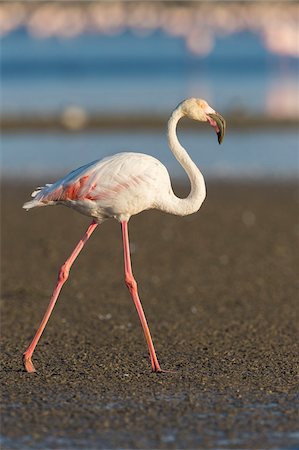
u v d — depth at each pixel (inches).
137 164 362.3
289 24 4483.3
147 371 365.7
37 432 293.1
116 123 1337.4
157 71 2773.1
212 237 695.7
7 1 6589.6
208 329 453.1
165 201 367.6
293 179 919.7
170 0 6387.8
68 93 1888.5
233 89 1911.9
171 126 372.2
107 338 433.4
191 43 3521.2
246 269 598.9
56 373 363.3
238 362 383.2
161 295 534.0
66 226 738.2
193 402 321.7
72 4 6569.9
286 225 731.4
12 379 353.7
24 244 674.2
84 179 360.5
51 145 1166.3
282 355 396.2
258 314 486.6
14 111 1489.9
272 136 1205.7
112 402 322.0
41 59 3641.7
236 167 989.8
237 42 5167.3
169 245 671.1
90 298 525.3
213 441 285.1
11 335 440.1
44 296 530.3
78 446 281.7
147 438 287.6
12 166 1016.9
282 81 2191.2
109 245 672.4
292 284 559.5
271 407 316.2
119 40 5940.0
